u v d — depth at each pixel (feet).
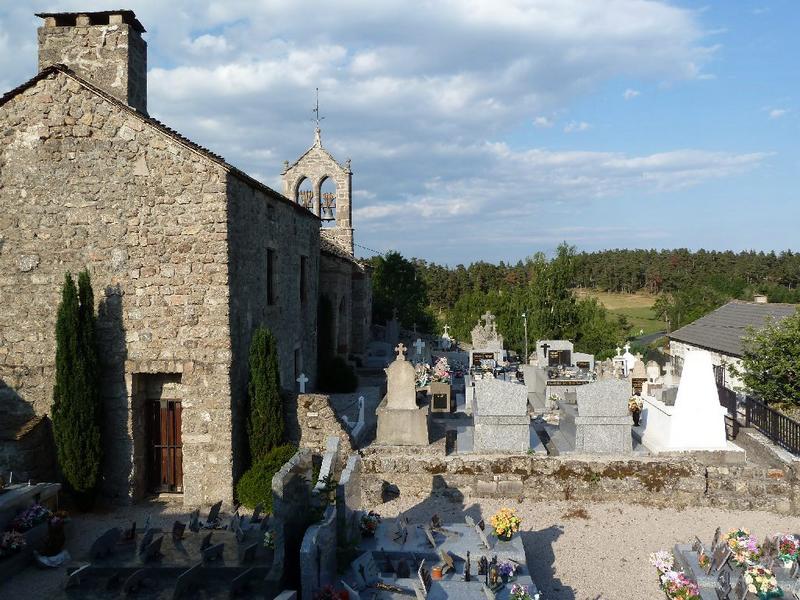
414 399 52.08
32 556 35.50
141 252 44.83
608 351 107.86
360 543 34.22
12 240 45.80
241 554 32.01
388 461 46.80
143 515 43.27
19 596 31.53
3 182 45.75
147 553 31.86
